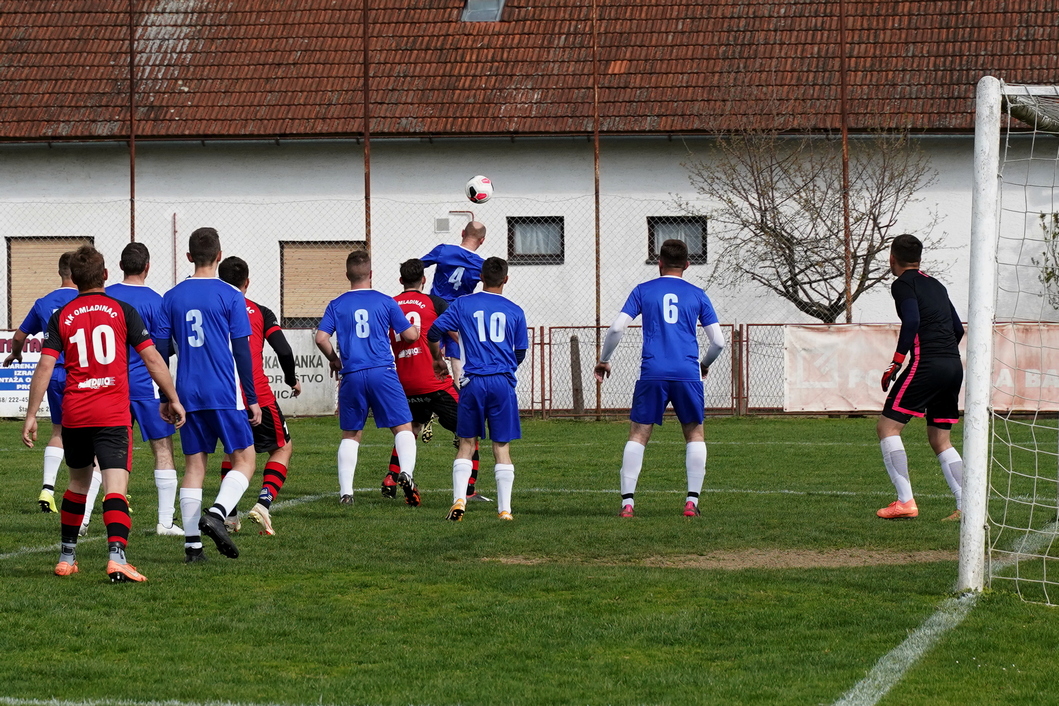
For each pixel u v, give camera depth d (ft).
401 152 156.97
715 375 143.84
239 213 158.40
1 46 170.19
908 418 62.08
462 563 50.14
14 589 44.60
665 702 31.76
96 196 159.33
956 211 149.59
